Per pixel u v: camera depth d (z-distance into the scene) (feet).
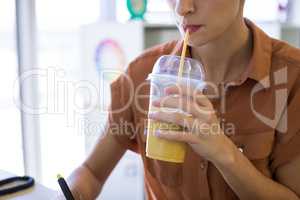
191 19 2.59
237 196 3.02
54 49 7.85
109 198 7.66
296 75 3.04
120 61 7.59
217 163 2.52
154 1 8.20
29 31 7.27
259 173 2.83
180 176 3.22
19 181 3.41
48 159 7.27
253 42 3.13
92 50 7.76
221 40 2.99
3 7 6.81
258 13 8.36
